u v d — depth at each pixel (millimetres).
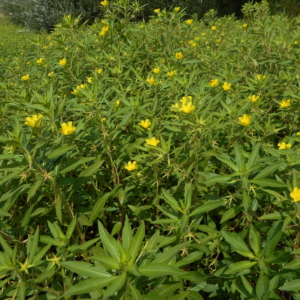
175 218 1952
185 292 1675
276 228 1747
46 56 5352
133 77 4199
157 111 3205
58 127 2330
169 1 15047
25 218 1911
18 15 19641
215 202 1848
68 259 1915
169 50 4727
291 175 2119
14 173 1830
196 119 2283
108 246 1468
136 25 5199
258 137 2693
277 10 10367
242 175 1822
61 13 17969
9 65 5449
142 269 1455
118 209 2631
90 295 1754
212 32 5969
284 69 4137
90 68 4535
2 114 3020
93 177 2529
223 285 1961
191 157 2299
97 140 2566
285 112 2996
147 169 2549
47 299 1780
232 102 2957
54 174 1955
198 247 1874
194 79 3908
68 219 2305
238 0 14898
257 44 4414
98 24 5141
